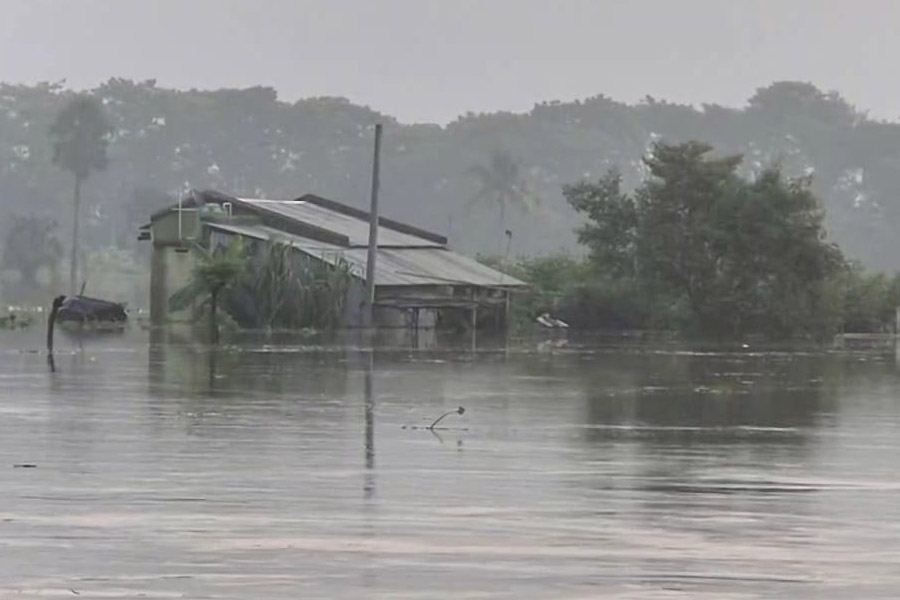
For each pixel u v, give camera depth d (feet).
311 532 158.71
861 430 265.95
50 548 149.07
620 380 388.16
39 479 191.62
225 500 177.58
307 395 319.27
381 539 155.53
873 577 141.38
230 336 612.29
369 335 653.30
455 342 611.47
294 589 134.10
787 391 358.84
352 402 304.71
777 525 166.30
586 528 162.91
